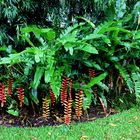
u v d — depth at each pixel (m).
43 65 3.59
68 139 3.24
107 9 4.35
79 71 3.96
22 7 4.04
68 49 3.54
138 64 4.40
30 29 3.57
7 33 4.10
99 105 4.12
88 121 3.76
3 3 3.80
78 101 3.73
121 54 4.06
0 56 3.96
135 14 4.32
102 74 3.73
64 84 3.65
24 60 3.59
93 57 3.97
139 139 3.20
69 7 4.47
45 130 3.46
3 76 3.78
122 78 4.11
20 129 3.51
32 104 3.86
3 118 3.85
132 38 4.04
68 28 3.88
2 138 3.29
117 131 3.38
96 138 3.25
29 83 3.77
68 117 3.61
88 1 4.42
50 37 3.67
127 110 4.00
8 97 3.86
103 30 3.77
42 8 4.33
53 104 3.82
